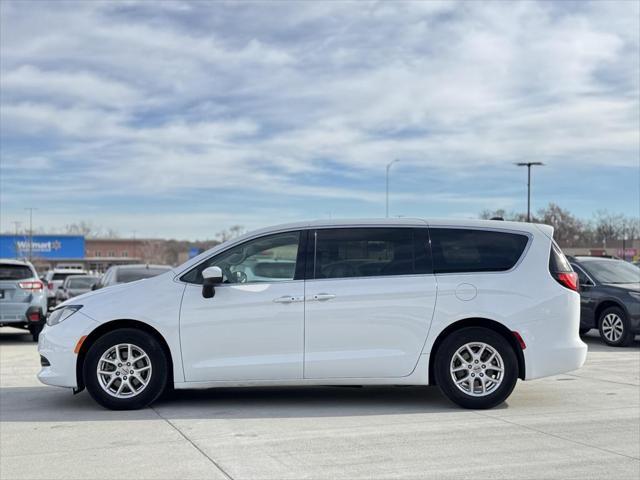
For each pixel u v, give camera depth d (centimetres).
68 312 687
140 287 687
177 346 670
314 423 621
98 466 497
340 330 672
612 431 592
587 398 736
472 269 689
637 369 951
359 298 673
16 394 772
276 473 477
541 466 493
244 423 622
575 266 1343
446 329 682
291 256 691
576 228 7844
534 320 679
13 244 8794
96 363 669
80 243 9081
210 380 671
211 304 672
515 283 683
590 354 1133
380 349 673
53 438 574
